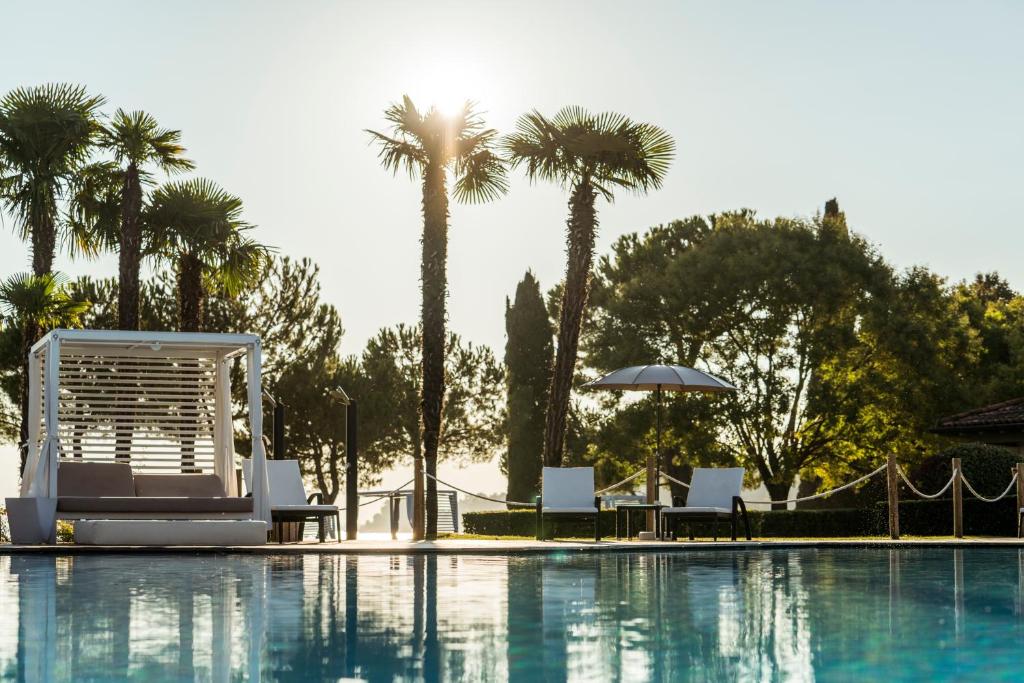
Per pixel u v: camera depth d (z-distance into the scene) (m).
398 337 36.16
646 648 5.45
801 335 29.23
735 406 28.86
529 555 12.67
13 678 4.59
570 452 32.84
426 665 4.95
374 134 19.30
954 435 24.64
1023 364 33.38
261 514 14.52
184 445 16.66
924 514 19.05
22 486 15.69
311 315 31.03
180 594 7.93
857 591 8.23
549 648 5.43
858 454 29.56
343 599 7.62
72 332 14.30
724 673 4.78
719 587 8.55
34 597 7.70
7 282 18.98
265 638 5.72
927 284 30.12
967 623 6.34
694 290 29.42
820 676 4.70
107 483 15.49
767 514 20.78
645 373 16.66
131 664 4.93
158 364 17.77
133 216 20.47
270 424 29.88
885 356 29.58
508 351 39.25
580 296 20.62
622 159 20.02
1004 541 14.24
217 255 21.58
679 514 15.07
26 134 19.56
